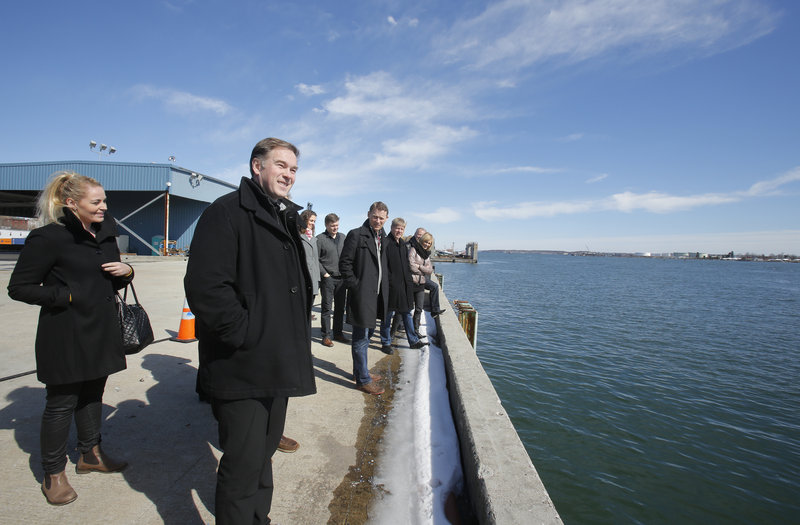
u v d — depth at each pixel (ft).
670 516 16.25
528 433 22.47
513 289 107.34
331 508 7.16
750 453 21.34
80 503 6.81
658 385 31.22
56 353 6.45
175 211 86.79
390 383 13.64
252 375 5.20
